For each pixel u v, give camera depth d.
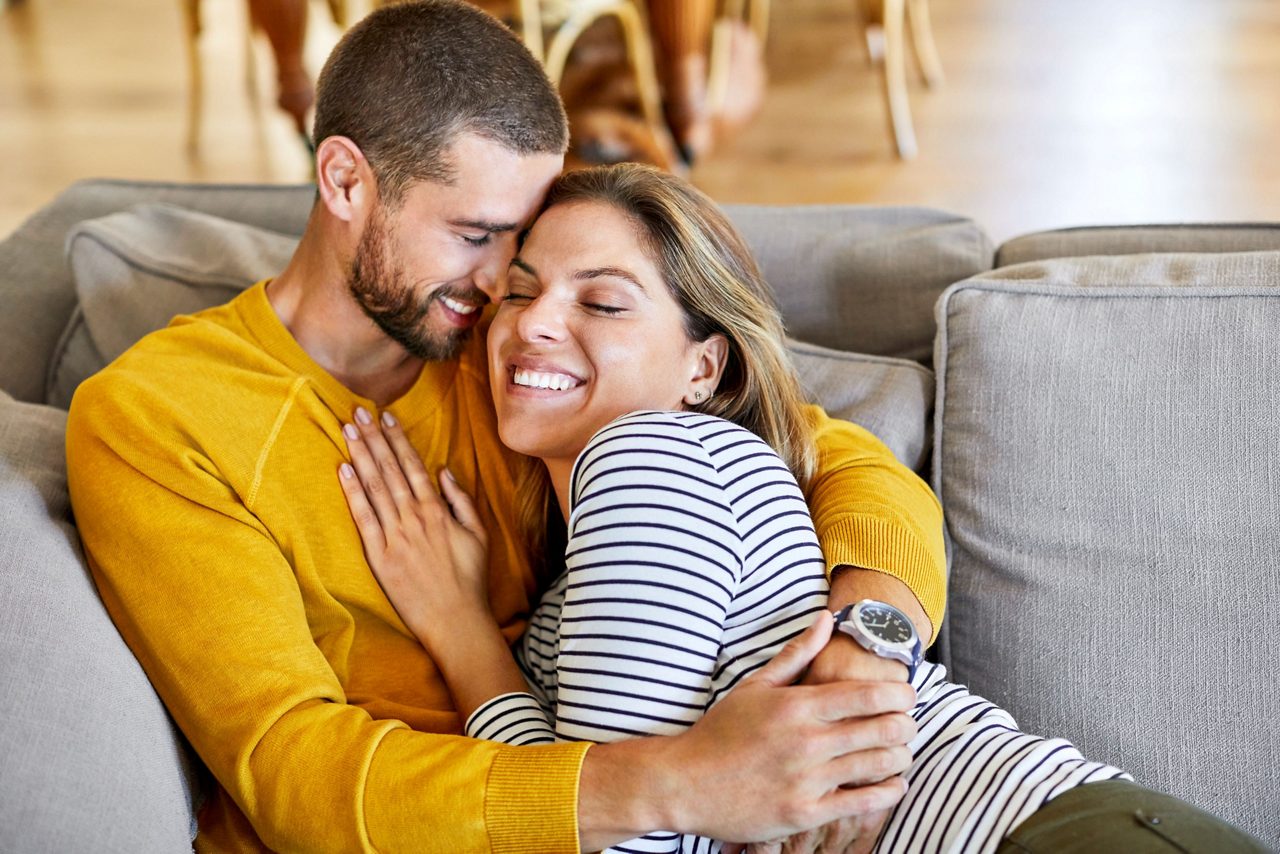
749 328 1.27
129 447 1.21
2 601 1.11
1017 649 1.31
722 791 0.98
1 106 4.42
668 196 1.23
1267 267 1.34
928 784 1.07
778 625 1.10
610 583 1.05
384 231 1.28
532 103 1.26
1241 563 1.25
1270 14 4.90
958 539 1.36
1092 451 1.31
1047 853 0.98
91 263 1.55
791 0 5.36
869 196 3.63
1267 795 1.22
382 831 1.05
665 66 3.41
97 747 1.07
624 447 1.09
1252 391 1.28
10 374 1.58
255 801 1.10
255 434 1.26
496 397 1.30
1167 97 4.19
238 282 1.54
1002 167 3.77
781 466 1.15
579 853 1.02
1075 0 5.16
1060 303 1.38
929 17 5.04
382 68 1.24
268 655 1.13
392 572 1.28
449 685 1.26
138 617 1.17
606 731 1.04
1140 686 1.26
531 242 1.26
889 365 1.51
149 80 4.68
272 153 4.04
